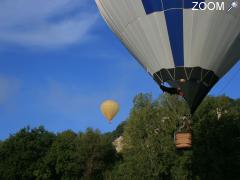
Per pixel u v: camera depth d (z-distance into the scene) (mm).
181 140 18609
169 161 47656
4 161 67812
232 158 46656
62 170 65500
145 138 50438
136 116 51094
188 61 19297
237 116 50812
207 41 19344
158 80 19875
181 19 19422
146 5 19875
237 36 19734
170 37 19500
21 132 69562
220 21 19375
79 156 65625
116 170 60812
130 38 20703
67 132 70312
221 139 47281
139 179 48344
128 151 51062
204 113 49062
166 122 49062
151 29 19828
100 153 66000
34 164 67062
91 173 65000
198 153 46281
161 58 19656
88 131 67375
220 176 45719
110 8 21062
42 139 69812
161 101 51125
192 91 19141
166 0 19547
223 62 19734
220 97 53250
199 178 45062
